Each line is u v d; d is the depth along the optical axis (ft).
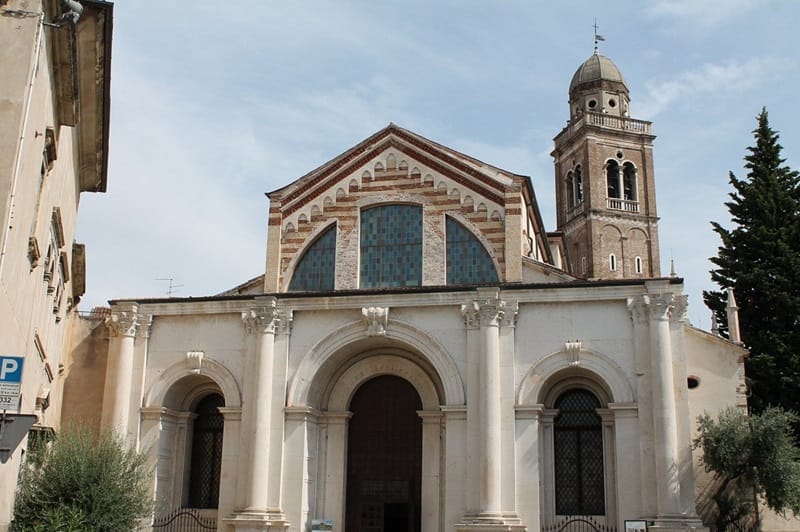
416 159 110.83
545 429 95.96
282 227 111.86
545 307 95.86
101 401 106.22
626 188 240.94
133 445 100.68
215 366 102.27
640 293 93.30
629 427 90.33
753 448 86.84
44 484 75.20
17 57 51.31
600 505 93.81
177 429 106.01
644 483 87.81
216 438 107.45
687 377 97.09
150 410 102.12
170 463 104.01
